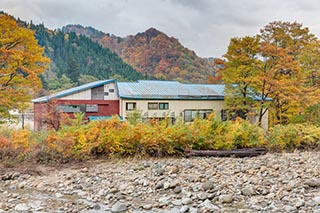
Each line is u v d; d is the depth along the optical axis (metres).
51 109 17.47
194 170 7.18
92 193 5.53
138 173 7.06
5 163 7.62
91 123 10.27
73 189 5.82
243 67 21.64
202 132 10.31
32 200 5.11
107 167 7.83
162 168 7.29
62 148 8.41
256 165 7.55
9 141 8.26
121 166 7.95
